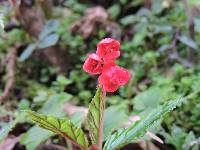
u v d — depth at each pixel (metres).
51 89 0.27
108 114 0.20
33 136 0.19
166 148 0.22
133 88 0.27
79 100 0.27
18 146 0.23
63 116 0.20
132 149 0.22
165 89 0.23
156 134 0.22
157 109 0.16
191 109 0.24
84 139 0.15
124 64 0.30
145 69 0.29
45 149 0.22
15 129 0.24
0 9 0.28
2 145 0.22
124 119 0.19
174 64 0.29
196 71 0.28
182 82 0.24
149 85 0.28
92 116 0.16
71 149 0.21
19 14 0.30
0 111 0.24
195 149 0.20
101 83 0.14
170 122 0.23
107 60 0.14
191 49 0.29
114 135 0.16
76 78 0.29
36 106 0.24
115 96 0.26
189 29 0.29
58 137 0.23
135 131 0.15
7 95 0.28
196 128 0.23
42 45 0.28
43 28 0.30
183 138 0.20
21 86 0.30
